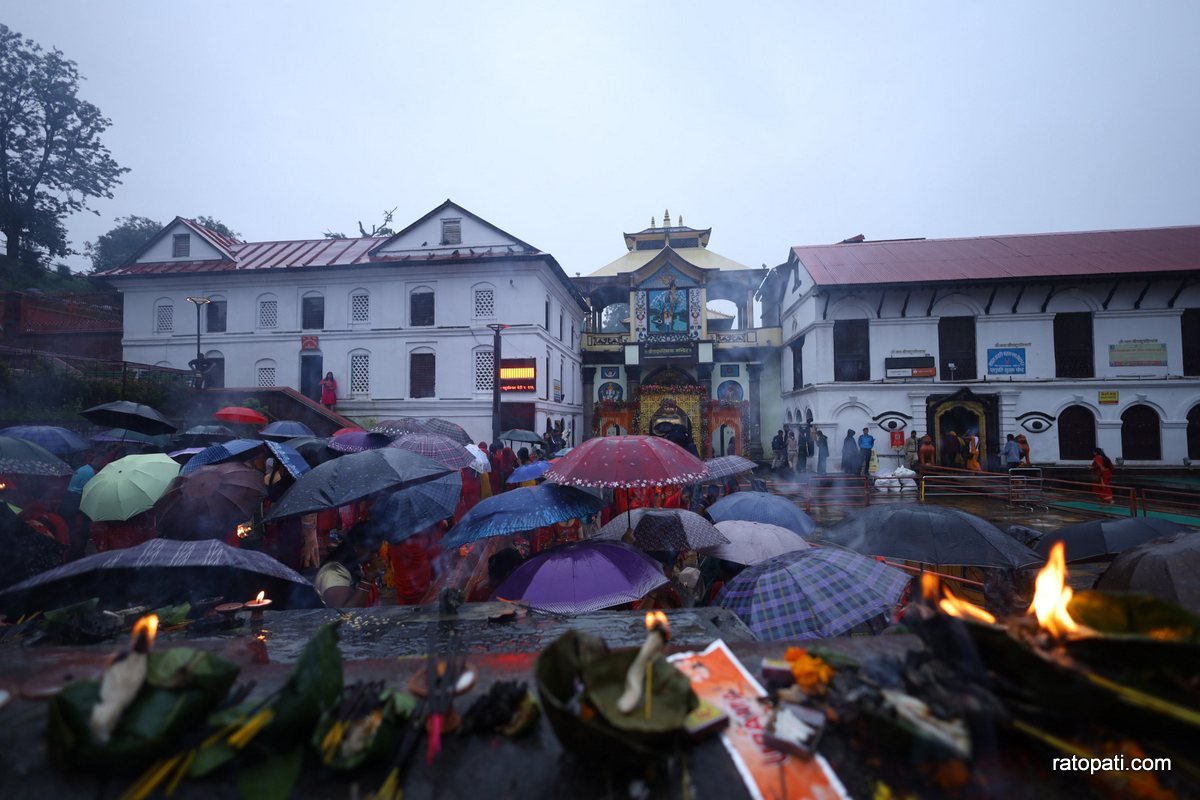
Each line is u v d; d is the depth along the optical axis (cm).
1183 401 1903
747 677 183
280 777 137
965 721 140
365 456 432
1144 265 1948
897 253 2308
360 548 425
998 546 416
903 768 141
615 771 144
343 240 2755
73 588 301
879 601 329
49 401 1370
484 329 2248
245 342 2342
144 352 2366
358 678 189
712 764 146
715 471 653
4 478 618
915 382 2008
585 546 371
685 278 2945
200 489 432
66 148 3500
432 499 448
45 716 160
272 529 495
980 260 2155
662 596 421
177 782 137
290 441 832
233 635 294
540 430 2234
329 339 2309
